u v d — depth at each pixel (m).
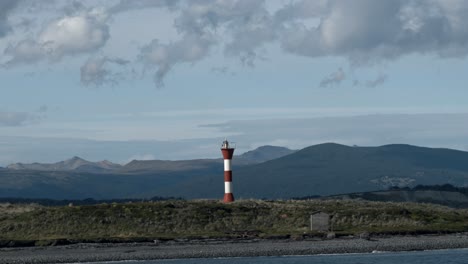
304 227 117.38
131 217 117.69
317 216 117.25
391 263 88.38
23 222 114.94
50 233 111.12
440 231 116.88
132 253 95.25
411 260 91.38
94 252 96.31
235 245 102.69
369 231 113.62
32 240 102.94
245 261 89.94
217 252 96.25
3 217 119.38
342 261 89.94
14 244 101.25
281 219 121.44
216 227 116.69
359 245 102.88
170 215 119.94
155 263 88.50
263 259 92.06
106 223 115.44
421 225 122.44
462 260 91.25
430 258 93.31
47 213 118.19
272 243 104.75
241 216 121.88
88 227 113.62
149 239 105.31
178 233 112.69
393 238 111.50
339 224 121.00
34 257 92.06
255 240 107.00
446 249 102.94
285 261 89.75
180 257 93.12
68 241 103.12
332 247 101.00
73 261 89.69
